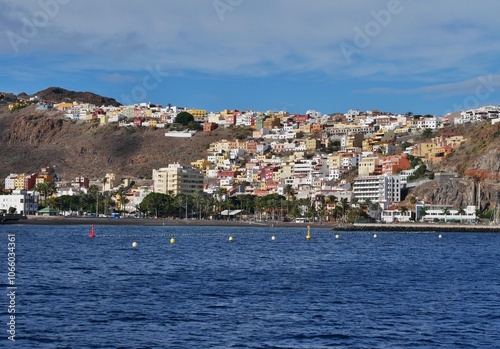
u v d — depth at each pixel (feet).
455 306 328.70
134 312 303.68
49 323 279.28
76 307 313.94
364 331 272.31
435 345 252.42
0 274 433.89
